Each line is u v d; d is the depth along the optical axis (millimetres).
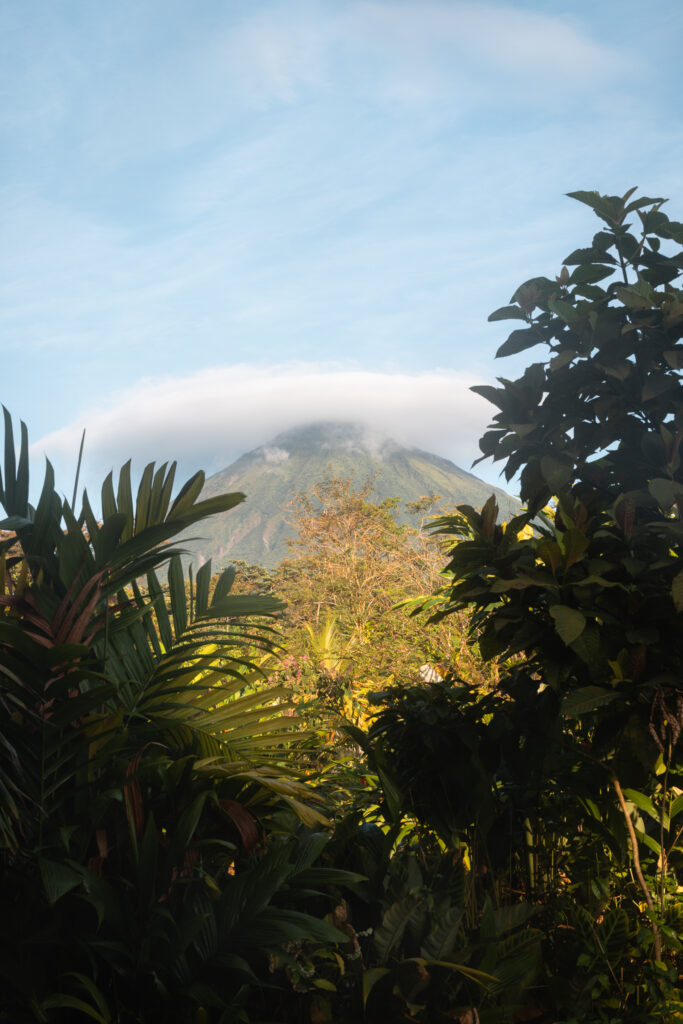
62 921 2414
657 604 2580
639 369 3129
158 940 2332
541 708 2939
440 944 2504
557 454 3125
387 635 7840
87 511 2898
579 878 2988
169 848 2428
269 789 2631
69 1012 2340
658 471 2992
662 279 3215
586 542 2539
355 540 17781
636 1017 2525
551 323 3379
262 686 5516
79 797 2566
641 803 2762
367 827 3145
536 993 2680
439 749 3084
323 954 2523
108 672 2854
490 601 2805
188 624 3293
